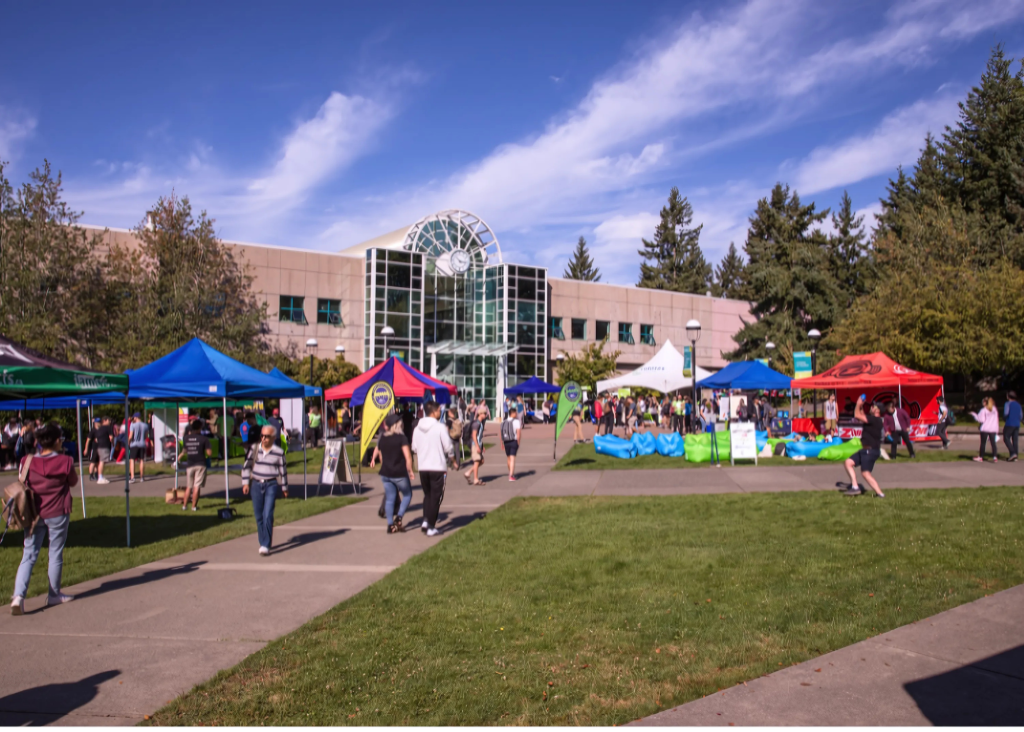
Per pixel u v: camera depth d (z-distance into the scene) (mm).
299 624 6328
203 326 37312
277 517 12281
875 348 35375
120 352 34594
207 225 38562
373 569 8352
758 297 60219
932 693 4324
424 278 48375
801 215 68562
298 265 44594
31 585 7922
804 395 46188
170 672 5258
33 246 32781
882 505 11102
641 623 5977
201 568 8602
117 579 8156
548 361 54500
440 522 11383
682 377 28578
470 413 23891
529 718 4309
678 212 94375
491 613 6402
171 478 20094
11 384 8781
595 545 9016
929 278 35625
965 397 40594
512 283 50812
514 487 15375
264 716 4445
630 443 21375
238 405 27328
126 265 36594
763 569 7523
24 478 7086
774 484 14367
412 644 5676
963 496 11719
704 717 4145
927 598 6258
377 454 15508
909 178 65062
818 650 5180
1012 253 40344
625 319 59156
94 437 19234
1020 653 4902
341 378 37125
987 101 52812
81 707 4652
